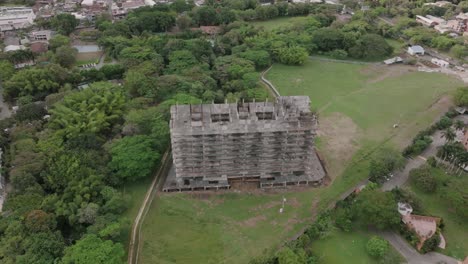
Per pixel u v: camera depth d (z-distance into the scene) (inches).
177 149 5940.0
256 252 5270.7
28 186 5713.6
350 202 6003.9
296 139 6063.0
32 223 5036.9
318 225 5575.8
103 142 6850.4
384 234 5536.4
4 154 6643.7
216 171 6309.1
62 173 5964.6
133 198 6117.1
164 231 5600.4
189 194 6245.1
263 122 5866.1
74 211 5477.4
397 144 7450.8
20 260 4557.1
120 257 4771.2
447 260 5142.7
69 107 7475.4
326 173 6722.4
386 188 6338.6
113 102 7632.9
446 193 5905.5
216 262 5142.7
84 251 4658.0
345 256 5211.6
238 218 5821.9
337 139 7583.7
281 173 6486.2
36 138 6801.2
